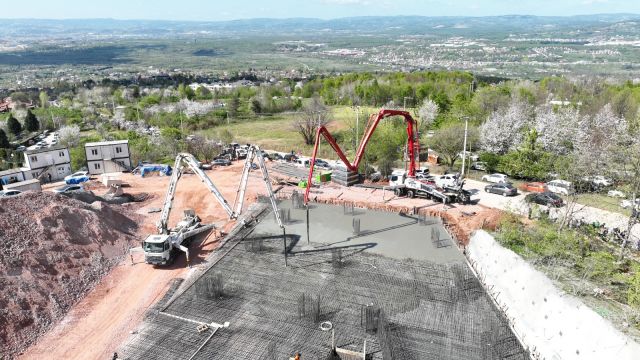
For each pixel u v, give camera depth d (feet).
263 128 325.21
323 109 311.68
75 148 240.94
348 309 89.15
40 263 101.14
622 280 92.38
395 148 196.65
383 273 100.99
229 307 90.99
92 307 94.84
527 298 85.25
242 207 144.66
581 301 77.56
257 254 111.24
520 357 75.51
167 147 230.48
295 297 93.50
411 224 126.82
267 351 78.59
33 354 81.15
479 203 143.33
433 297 91.86
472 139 192.34
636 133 155.74
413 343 79.05
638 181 114.21
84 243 113.29
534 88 344.28
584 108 272.10
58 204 118.11
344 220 130.72
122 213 139.54
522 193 154.51
